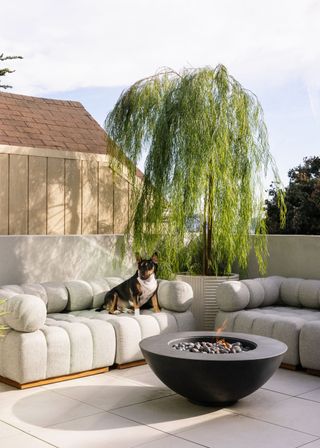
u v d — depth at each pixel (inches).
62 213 251.3
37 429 132.7
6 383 170.6
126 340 188.2
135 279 211.6
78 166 256.5
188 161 227.3
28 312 164.6
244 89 241.4
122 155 253.0
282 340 190.7
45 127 281.7
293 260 253.8
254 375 140.2
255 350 146.5
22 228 239.1
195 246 253.4
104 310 219.0
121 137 251.1
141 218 244.1
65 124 293.9
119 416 142.0
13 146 235.8
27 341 163.9
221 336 166.2
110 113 257.3
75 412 144.8
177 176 229.5
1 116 272.5
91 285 225.0
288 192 391.9
